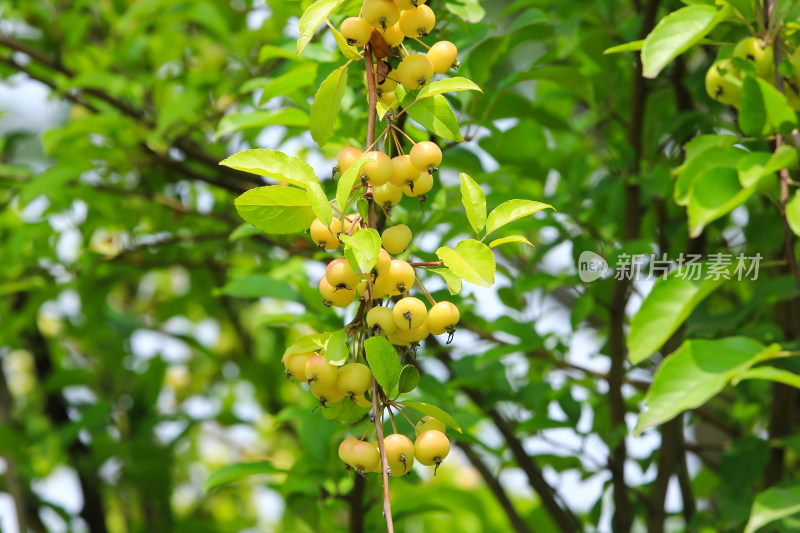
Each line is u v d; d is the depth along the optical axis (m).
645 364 2.04
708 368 1.44
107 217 2.43
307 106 1.67
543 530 2.62
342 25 1.42
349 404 1.43
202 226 2.59
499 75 2.66
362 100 1.64
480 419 1.70
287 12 1.96
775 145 1.51
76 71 2.50
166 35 2.38
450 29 1.67
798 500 1.45
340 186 1.39
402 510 1.81
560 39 1.96
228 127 1.66
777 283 1.71
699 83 1.87
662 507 1.91
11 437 2.55
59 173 2.17
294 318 1.70
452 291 1.41
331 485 1.72
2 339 2.49
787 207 1.45
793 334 1.95
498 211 1.43
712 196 1.46
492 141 2.07
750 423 2.11
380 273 1.39
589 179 2.43
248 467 1.69
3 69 2.52
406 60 1.42
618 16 2.39
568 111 2.40
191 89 2.16
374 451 1.40
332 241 1.40
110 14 2.59
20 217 2.64
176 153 2.53
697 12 1.49
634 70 1.91
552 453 2.04
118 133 2.33
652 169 1.96
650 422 1.43
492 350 1.80
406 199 1.66
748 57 1.50
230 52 2.28
